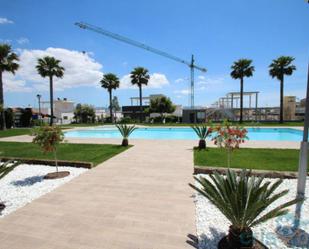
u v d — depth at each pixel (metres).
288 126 20.88
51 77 27.48
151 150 9.17
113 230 3.18
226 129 5.39
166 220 3.46
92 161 7.34
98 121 43.53
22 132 19.22
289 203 2.65
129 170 6.25
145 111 39.56
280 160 7.02
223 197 2.81
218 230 3.19
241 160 7.09
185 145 10.47
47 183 5.35
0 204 4.07
